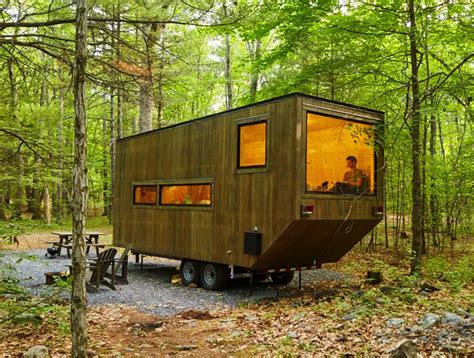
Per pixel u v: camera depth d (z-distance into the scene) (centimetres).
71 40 696
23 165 937
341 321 629
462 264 1008
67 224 2211
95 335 629
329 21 1080
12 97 933
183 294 923
